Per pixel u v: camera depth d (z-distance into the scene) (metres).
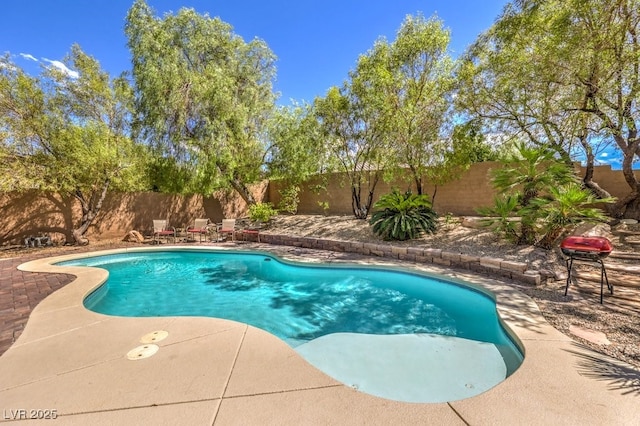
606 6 5.14
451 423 2.00
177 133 10.76
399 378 2.95
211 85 10.59
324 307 5.41
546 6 6.18
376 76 9.30
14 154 9.09
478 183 10.29
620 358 2.78
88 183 10.41
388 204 8.80
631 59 5.25
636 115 6.06
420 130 8.70
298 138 11.39
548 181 6.34
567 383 2.40
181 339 3.31
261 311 5.30
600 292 4.46
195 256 9.95
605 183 8.52
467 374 2.98
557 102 6.55
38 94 9.42
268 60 13.46
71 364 2.81
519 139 8.09
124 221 12.70
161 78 10.07
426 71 9.64
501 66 6.88
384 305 5.41
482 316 4.74
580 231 6.56
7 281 6.03
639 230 6.56
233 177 12.62
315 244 9.82
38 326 3.74
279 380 2.51
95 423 2.03
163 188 12.20
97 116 11.11
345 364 3.29
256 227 12.66
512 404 2.17
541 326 3.51
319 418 2.06
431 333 4.14
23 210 10.63
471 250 6.93
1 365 2.81
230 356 2.92
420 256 7.30
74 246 10.70
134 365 2.77
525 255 6.11
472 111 7.90
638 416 2.01
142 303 5.80
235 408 2.16
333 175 13.97
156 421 2.03
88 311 4.26
